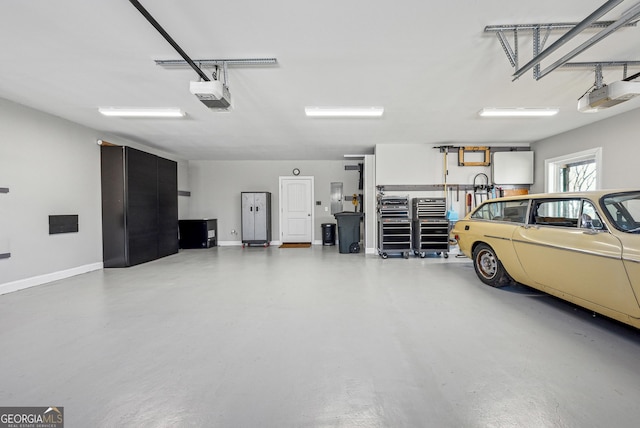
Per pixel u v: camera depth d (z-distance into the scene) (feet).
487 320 8.47
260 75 9.54
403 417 4.66
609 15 6.64
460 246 13.39
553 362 6.16
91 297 10.93
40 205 12.96
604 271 6.96
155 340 7.35
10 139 11.80
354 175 26.30
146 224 18.04
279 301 10.36
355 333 7.70
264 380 5.65
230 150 21.97
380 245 19.35
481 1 6.15
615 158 13.58
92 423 4.56
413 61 8.69
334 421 4.59
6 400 5.10
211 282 13.09
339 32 7.23
